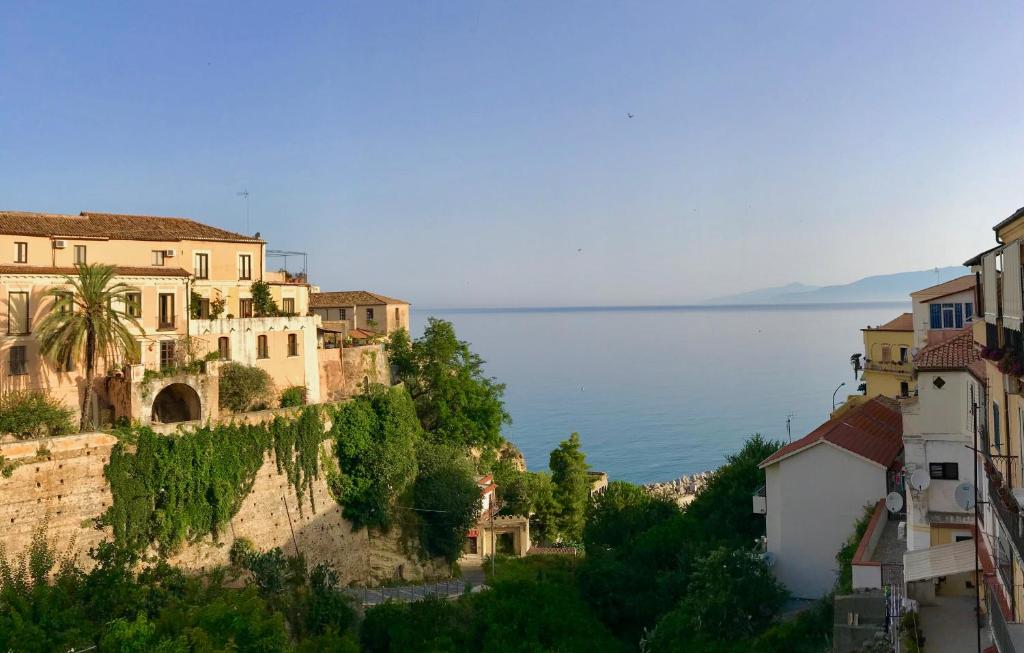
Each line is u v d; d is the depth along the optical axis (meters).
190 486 50.81
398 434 66.25
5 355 48.44
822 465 44.59
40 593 36.53
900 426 52.59
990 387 26.56
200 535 51.25
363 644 46.38
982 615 28.78
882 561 36.97
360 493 63.31
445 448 72.94
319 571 49.03
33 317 49.88
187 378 53.19
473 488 72.38
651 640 42.25
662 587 49.25
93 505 46.12
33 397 47.59
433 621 47.12
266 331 63.34
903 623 30.31
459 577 68.69
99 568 42.00
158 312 56.38
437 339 80.56
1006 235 22.58
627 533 62.94
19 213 54.88
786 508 45.22
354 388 72.50
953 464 34.62
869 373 67.75
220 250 65.44
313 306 95.06
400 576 65.31
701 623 39.94
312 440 59.81
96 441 46.56
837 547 44.12
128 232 58.34
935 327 53.66
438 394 79.44
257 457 55.56
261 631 37.38
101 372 52.94
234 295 66.25
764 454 58.59
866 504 43.94
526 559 74.62
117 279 54.06
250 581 47.00
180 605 37.88
